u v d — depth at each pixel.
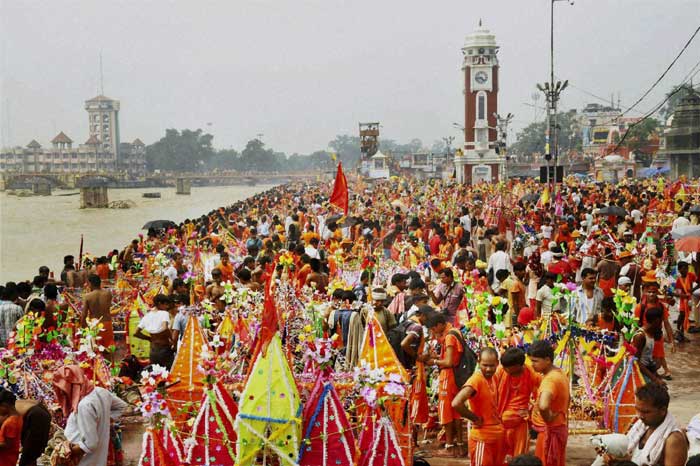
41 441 8.92
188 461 8.27
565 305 13.84
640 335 11.17
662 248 25.38
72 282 18.34
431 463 10.30
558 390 8.01
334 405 8.32
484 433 8.40
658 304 13.76
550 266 16.55
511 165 113.81
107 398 9.40
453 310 14.29
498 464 8.46
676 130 72.06
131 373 13.55
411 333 10.83
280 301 12.55
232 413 8.36
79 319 15.69
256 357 8.56
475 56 87.75
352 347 11.81
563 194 50.94
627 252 17.61
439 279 15.19
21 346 11.16
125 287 18.30
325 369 8.54
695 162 71.31
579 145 145.88
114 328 17.50
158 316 12.81
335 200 17.42
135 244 22.83
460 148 90.06
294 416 8.09
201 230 30.89
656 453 6.98
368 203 47.59
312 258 17.16
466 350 10.47
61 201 132.62
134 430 11.76
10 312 13.77
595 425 11.02
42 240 65.06
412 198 51.72
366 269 16.67
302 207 45.44
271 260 17.75
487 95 88.19
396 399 8.57
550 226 29.23
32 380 10.75
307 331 11.52
